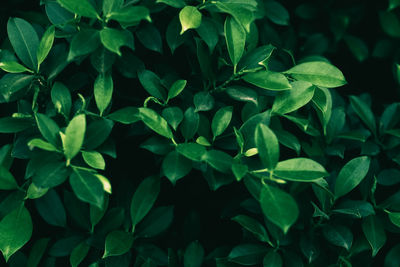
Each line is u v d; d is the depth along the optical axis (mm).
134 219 824
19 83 792
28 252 897
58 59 811
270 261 821
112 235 822
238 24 799
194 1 827
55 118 802
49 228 892
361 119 993
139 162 904
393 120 949
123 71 829
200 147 763
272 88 788
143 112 776
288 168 747
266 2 1086
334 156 934
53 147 741
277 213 702
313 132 871
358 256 881
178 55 886
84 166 764
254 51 829
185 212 951
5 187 796
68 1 739
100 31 747
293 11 1271
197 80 860
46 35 782
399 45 1224
